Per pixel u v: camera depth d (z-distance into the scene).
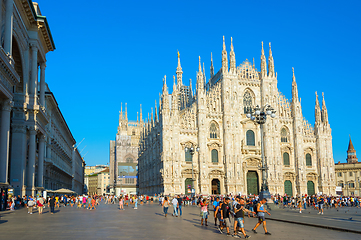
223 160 91.69
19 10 51.59
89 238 20.81
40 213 43.62
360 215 43.22
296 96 99.81
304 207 60.97
